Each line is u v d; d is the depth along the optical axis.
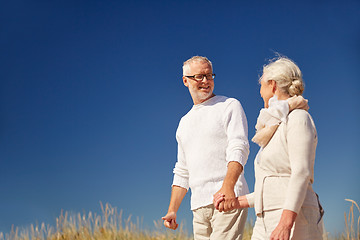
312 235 2.12
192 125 3.34
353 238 3.39
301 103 2.21
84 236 5.64
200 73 3.34
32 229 5.66
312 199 2.16
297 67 2.29
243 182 3.17
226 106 3.26
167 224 3.43
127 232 5.68
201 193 3.20
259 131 2.29
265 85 2.34
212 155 3.21
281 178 2.20
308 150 2.11
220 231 3.10
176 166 3.55
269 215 2.21
